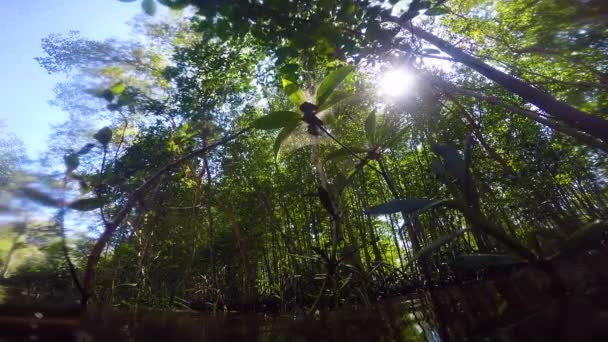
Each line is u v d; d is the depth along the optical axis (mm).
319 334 1331
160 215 3096
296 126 1971
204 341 1329
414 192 5367
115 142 3127
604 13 2273
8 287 1421
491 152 2854
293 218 5641
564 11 2488
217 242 4641
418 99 2674
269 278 4922
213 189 4215
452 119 3672
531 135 5168
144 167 2771
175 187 3467
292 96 1920
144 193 2031
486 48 4277
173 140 2965
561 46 2803
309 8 1926
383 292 2428
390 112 2652
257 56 4164
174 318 1698
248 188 5277
